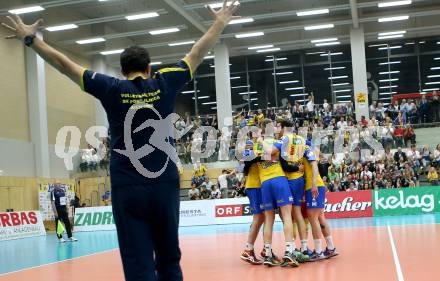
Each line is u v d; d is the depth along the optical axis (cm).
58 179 2506
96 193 2566
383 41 3191
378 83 3203
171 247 295
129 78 299
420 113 2611
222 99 2991
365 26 2998
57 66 290
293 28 2867
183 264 830
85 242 1541
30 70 2483
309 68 3269
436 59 3147
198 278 671
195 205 2103
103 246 1356
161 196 285
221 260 855
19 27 290
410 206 1947
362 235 1151
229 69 3197
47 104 2617
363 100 2847
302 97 3262
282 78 3294
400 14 2791
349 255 820
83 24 2531
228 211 2078
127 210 282
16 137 2367
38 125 2470
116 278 726
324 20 2877
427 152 2292
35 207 2353
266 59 3309
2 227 1911
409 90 3167
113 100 284
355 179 2100
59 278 758
